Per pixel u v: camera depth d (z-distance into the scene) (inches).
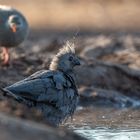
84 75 733.9
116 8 1711.4
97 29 1362.0
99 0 1777.8
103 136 506.9
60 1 1840.6
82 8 1732.3
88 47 906.7
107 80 737.6
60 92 478.0
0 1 1829.5
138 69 767.7
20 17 806.5
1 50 814.5
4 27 786.8
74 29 1371.8
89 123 566.3
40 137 347.3
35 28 1418.6
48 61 747.4
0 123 352.5
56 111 481.1
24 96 457.7
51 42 963.3
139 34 1227.2
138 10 1662.2
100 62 757.9
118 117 601.0
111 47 904.9
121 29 1353.3
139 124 562.3
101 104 687.1
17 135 343.6
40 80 468.8
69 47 506.6
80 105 685.3
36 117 395.9
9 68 727.7
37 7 1770.4
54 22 1530.5
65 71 498.0
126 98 701.9
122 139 495.2
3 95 446.3
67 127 543.8
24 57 763.4
